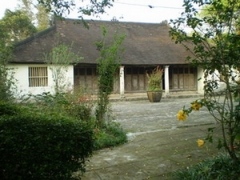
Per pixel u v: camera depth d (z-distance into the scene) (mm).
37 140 3096
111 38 21078
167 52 21547
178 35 3096
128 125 8602
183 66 22438
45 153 3123
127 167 4555
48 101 6699
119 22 24078
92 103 7301
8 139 3016
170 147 5695
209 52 2936
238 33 2824
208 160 4082
